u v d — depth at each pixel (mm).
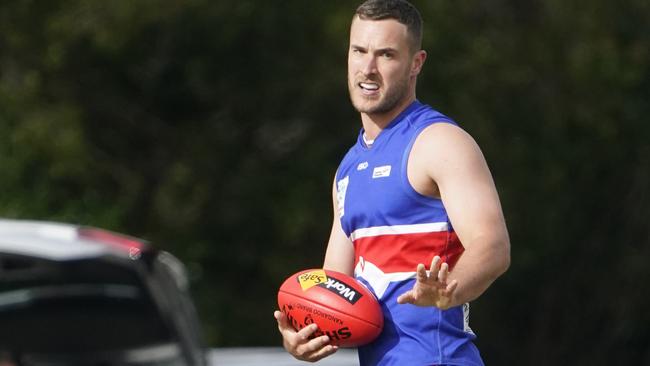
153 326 22844
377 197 13828
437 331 13688
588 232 51688
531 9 48688
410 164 13680
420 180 13602
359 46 14008
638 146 49906
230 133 48719
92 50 45906
